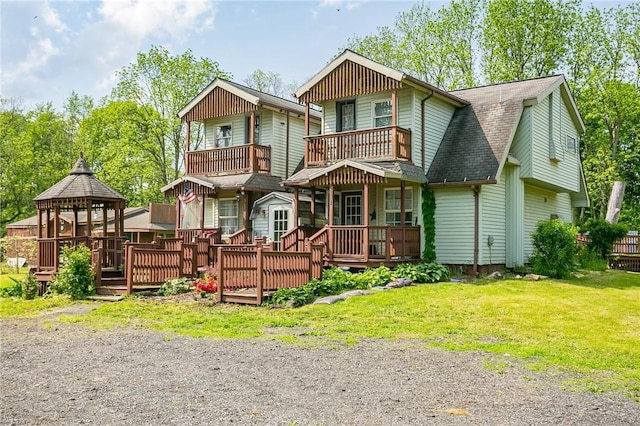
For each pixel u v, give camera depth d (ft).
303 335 32.35
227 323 35.96
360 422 17.99
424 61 120.16
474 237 59.67
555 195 81.71
